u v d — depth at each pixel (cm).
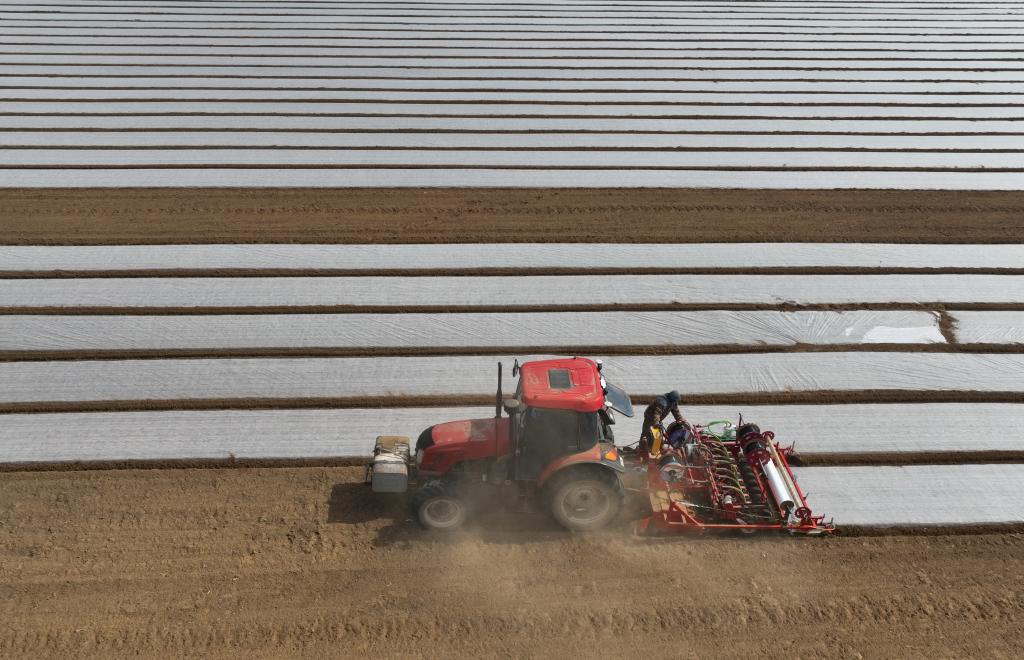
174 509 787
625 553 731
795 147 1628
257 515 782
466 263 1239
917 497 817
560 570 714
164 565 718
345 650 641
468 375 1003
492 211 1388
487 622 664
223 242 1281
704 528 739
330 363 1020
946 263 1243
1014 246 1287
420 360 1028
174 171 1505
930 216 1377
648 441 761
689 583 701
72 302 1130
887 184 1488
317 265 1227
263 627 659
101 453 866
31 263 1214
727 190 1466
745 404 958
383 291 1170
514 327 1095
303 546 743
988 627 666
